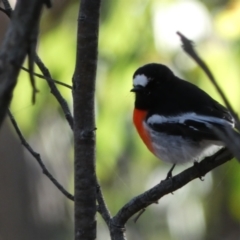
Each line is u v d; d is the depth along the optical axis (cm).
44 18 1151
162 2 1034
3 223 1419
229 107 330
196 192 1478
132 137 1100
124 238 628
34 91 425
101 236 1530
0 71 356
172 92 825
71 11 1152
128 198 1407
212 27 1021
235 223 1513
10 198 1423
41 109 1098
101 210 635
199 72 1010
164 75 834
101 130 1087
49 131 1408
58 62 1092
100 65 1068
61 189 622
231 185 1123
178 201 1526
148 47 1043
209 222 1523
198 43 1010
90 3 558
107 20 1062
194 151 792
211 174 1396
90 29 561
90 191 571
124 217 630
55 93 630
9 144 1420
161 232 1582
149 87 827
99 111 1077
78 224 572
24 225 1432
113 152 1113
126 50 1054
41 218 1457
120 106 1073
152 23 1032
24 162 1436
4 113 355
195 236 1562
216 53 997
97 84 1069
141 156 1148
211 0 1055
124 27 1054
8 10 604
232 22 1012
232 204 1129
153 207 1573
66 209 1506
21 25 360
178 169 1364
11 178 1421
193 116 783
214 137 736
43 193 1466
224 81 988
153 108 826
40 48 1113
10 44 359
